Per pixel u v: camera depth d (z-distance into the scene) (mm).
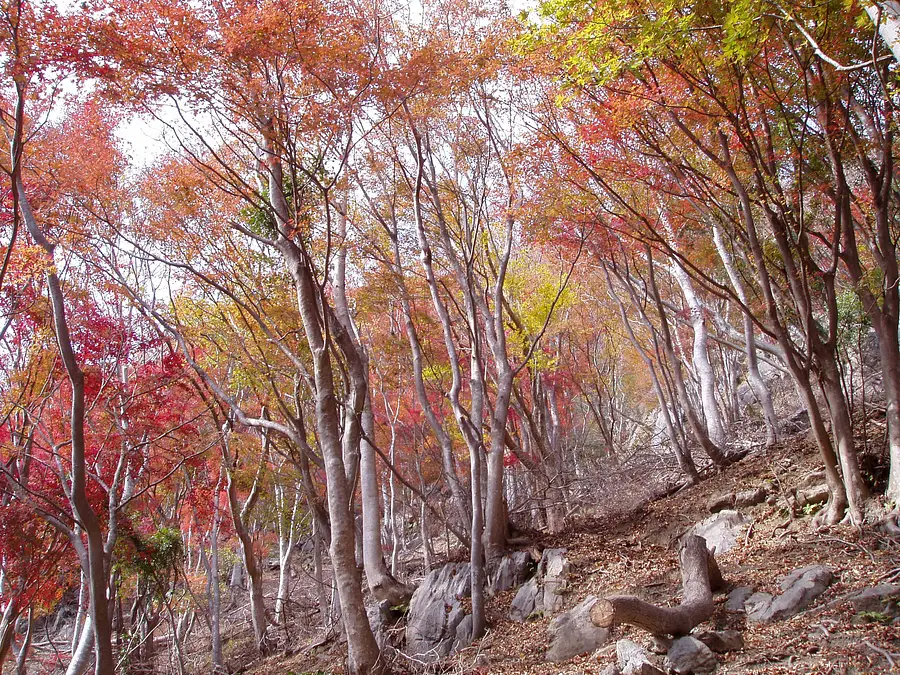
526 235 12273
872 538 7551
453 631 10852
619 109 7523
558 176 10117
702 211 10180
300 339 13609
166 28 8172
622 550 11055
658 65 7398
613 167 8961
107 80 8617
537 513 16641
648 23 6305
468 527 12969
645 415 32125
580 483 16641
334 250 12617
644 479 14617
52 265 9672
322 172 11102
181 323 15398
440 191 14055
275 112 9031
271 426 11016
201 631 24578
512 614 10531
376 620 12562
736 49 6258
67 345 9656
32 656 20766
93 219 11977
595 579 10281
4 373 14570
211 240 12516
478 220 12375
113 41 8109
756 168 7621
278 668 14500
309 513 20609
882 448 9086
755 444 13906
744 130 7727
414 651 11156
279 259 13828
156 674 17375
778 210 8578
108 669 9281
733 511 10250
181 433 16609
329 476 9594
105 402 14305
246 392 18625
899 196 9102
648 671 6109
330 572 22578
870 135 7875
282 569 21766
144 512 18656
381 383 18828
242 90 8922
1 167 9141
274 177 10430
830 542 7945
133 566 16141
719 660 6262
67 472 14000
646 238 10008
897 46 4738
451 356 11516
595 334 23188
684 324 19953
